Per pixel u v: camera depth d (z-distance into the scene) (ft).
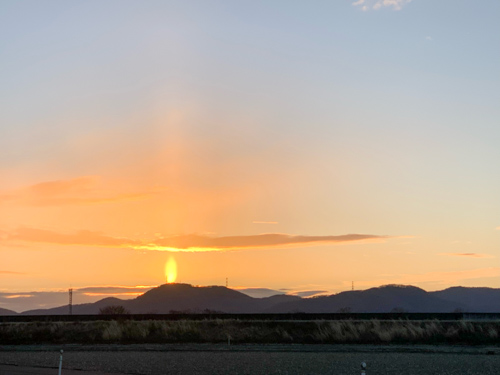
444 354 188.24
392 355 183.52
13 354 184.14
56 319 279.69
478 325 230.89
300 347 212.43
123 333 236.63
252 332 237.04
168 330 238.48
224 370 141.38
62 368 140.26
